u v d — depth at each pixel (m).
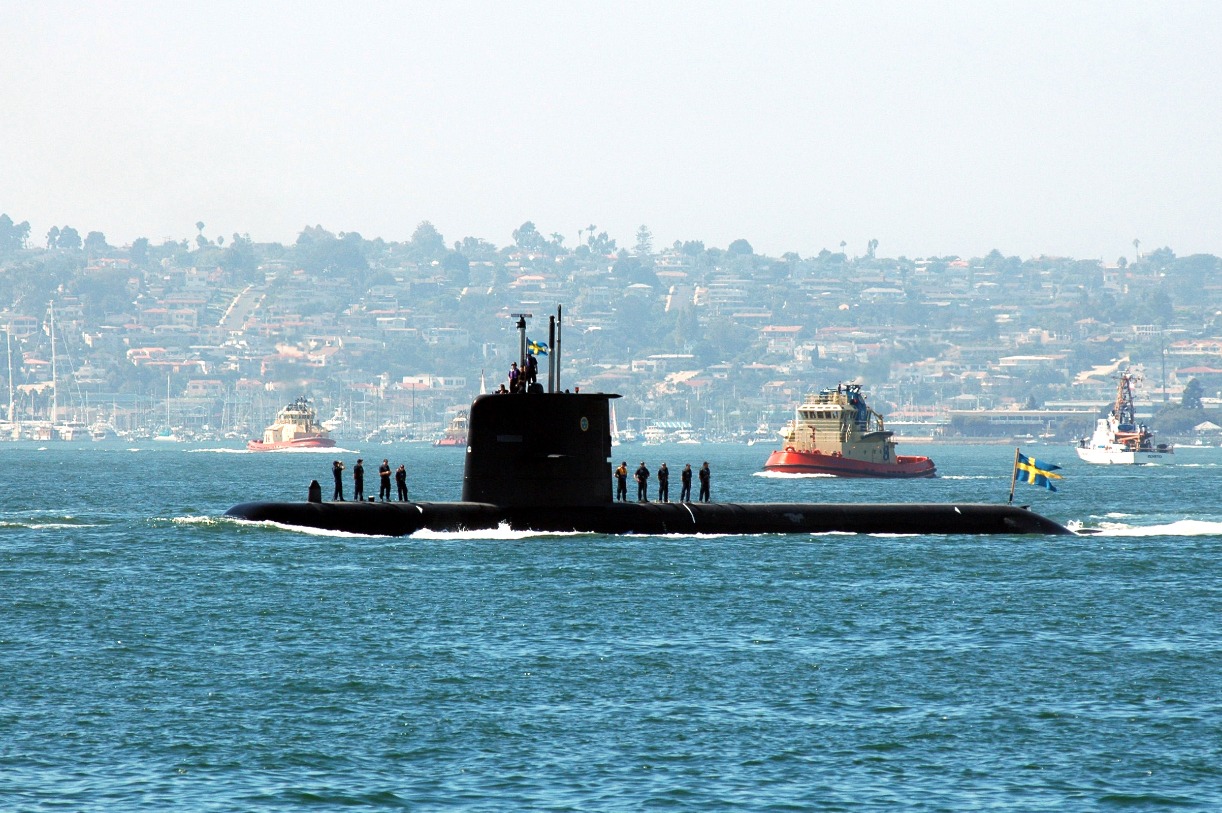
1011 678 140.75
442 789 106.94
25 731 119.75
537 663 145.62
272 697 131.12
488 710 127.19
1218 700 132.50
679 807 103.62
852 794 106.56
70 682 136.25
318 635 159.12
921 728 122.62
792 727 122.75
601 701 130.62
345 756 114.19
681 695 133.00
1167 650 154.88
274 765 111.94
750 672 142.50
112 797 104.62
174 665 143.88
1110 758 115.06
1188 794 107.00
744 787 107.75
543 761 113.25
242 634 159.75
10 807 102.38
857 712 127.62
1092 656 151.50
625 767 112.00
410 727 122.00
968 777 110.38
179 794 105.44
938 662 147.88
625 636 160.00
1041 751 116.69
